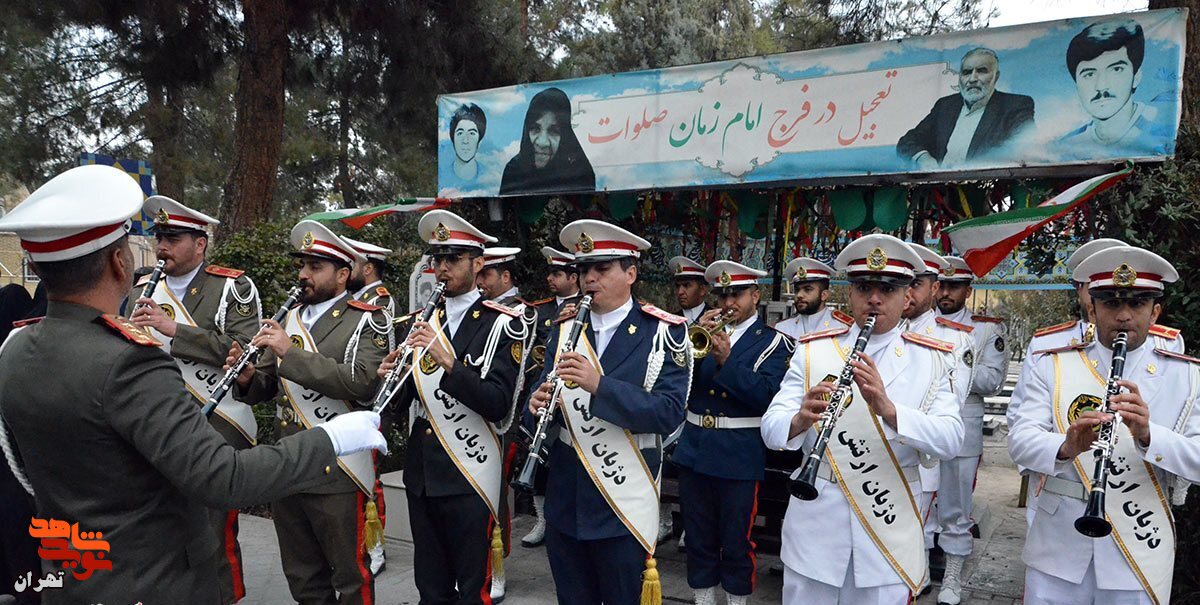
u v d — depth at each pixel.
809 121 5.11
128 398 2.06
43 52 13.09
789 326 5.89
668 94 5.59
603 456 3.47
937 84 4.72
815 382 3.34
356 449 2.39
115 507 2.13
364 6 10.22
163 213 4.45
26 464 2.20
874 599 3.14
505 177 6.24
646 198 6.81
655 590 3.43
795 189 6.19
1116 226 4.25
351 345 4.12
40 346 2.12
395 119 12.00
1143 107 4.17
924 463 3.19
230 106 15.10
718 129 5.41
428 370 3.99
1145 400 3.19
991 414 12.02
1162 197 4.07
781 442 3.24
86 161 8.13
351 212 6.14
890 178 5.11
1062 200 4.23
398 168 15.36
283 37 9.95
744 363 4.66
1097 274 3.17
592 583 3.63
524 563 5.65
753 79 5.29
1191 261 4.06
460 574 4.00
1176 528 4.12
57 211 2.06
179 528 2.25
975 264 4.66
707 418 4.56
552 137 6.04
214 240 10.04
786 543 3.34
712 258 6.91
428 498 4.02
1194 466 2.94
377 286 5.05
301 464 2.25
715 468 4.49
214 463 2.08
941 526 5.18
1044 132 4.42
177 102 14.36
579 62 17.91
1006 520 6.97
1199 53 5.04
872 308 3.28
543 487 5.92
